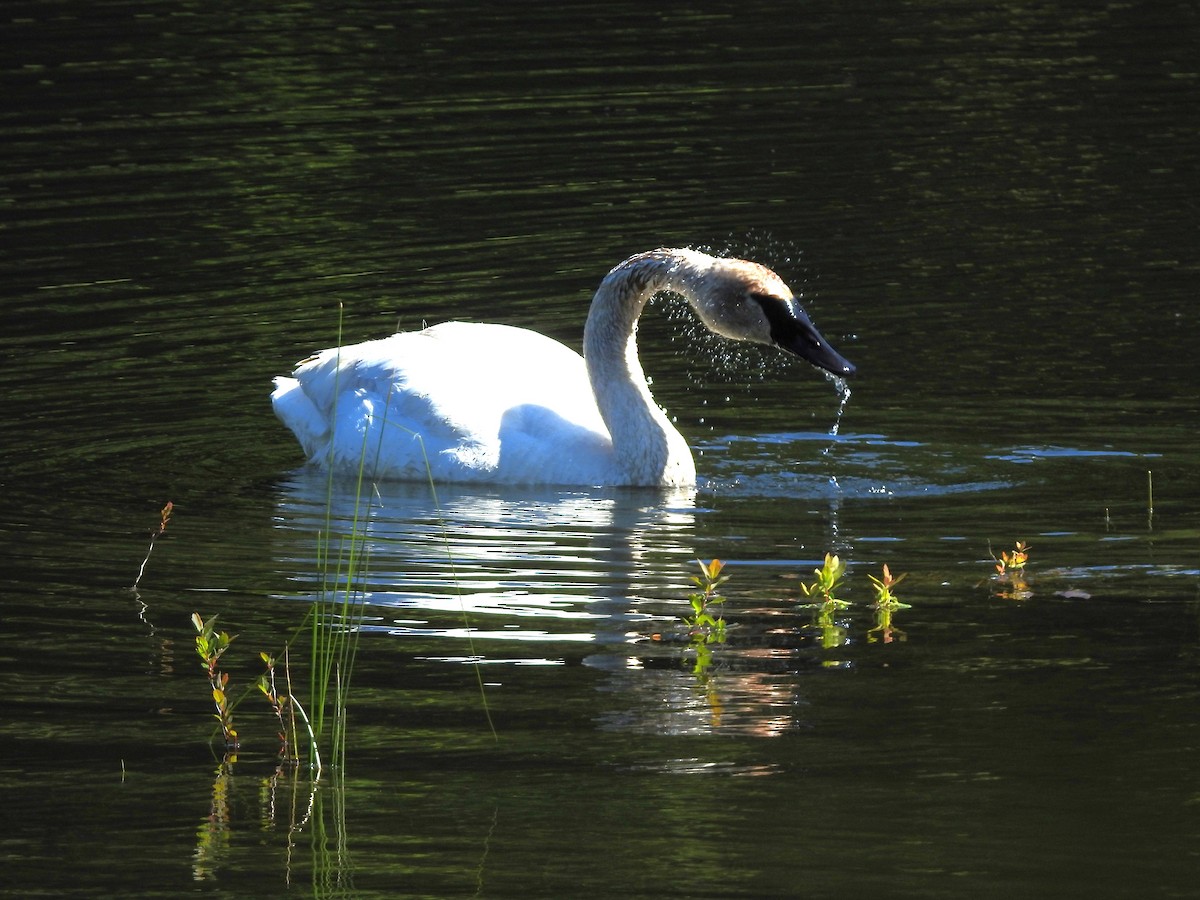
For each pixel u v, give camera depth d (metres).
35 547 12.72
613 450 14.51
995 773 8.90
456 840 8.34
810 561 12.36
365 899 7.84
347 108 25.53
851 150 23.88
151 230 20.92
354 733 9.59
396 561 12.46
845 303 18.73
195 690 10.24
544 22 30.50
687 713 9.73
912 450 15.06
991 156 23.61
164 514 12.88
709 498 14.02
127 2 31.11
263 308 18.70
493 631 11.06
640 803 8.66
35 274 19.55
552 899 7.76
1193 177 22.59
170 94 25.92
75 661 10.64
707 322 14.49
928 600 11.51
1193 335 17.62
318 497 14.15
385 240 20.69
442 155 23.64
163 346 17.70
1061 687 9.95
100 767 9.23
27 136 23.94
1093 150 23.72
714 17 30.86
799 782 8.85
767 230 20.89
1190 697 9.77
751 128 24.81
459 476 14.57
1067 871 7.92
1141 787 8.71
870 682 10.10
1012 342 17.59
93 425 15.76
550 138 24.36
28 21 29.69
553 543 12.87
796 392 16.81
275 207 21.70
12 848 8.36
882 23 30.47
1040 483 14.12
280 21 30.30
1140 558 12.23
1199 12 30.81
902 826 8.37
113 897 7.90
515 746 9.35
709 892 7.79
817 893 7.77
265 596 11.75
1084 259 19.91
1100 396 16.14
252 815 8.67
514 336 15.72
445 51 28.53
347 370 15.32
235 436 15.70
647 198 21.97
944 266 19.80
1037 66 27.77
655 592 11.74
